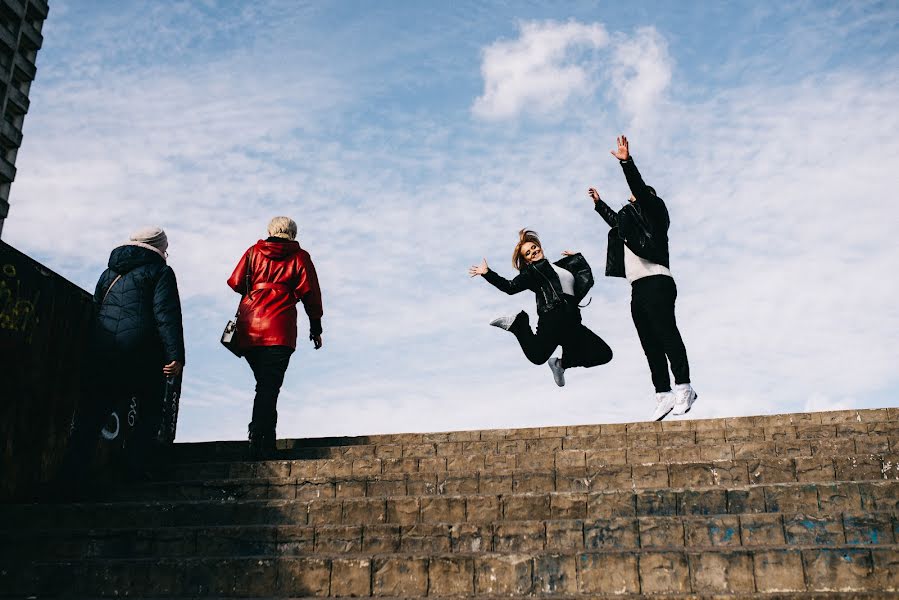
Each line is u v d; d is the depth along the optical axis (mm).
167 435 6703
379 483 5059
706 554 3707
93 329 5520
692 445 5305
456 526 4266
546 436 6410
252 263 6348
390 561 3977
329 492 5078
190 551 4402
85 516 4770
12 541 4508
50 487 5273
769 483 4570
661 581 3711
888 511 3941
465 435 6523
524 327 6676
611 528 4094
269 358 6086
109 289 5582
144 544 4430
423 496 4605
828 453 5094
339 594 3965
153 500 5195
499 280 6730
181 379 7043
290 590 4004
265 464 5559
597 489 4824
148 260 5699
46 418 5578
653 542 4027
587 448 5848
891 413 5918
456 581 3896
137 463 5453
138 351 5484
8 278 5285
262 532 4383
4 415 5191
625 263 6469
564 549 4031
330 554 4273
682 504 4340
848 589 3521
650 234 6285
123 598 4062
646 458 5328
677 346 6121
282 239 6461
